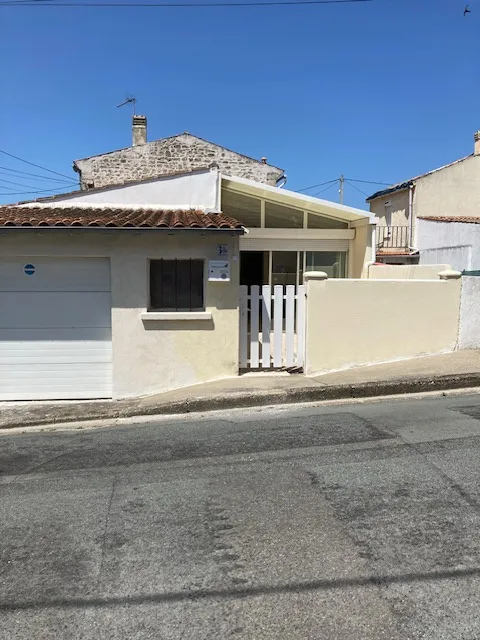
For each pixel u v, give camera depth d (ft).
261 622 8.45
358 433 17.67
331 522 11.58
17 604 9.11
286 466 14.94
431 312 27.76
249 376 25.63
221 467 15.10
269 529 11.39
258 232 41.55
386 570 9.72
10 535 11.54
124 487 13.97
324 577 9.58
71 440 18.76
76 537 11.37
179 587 9.45
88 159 63.31
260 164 66.03
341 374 25.30
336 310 26.11
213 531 11.41
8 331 25.17
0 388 25.36
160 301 25.62
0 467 15.99
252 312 26.17
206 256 24.91
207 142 65.16
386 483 13.48
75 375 25.53
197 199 35.68
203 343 25.39
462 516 11.66
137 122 68.85
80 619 8.67
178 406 22.00
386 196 75.87
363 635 8.06
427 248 61.77
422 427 18.03
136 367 25.20
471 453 15.37
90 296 25.29
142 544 10.99
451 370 24.75
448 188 68.33
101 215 28.81
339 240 42.60
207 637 8.16
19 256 24.67
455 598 8.86
